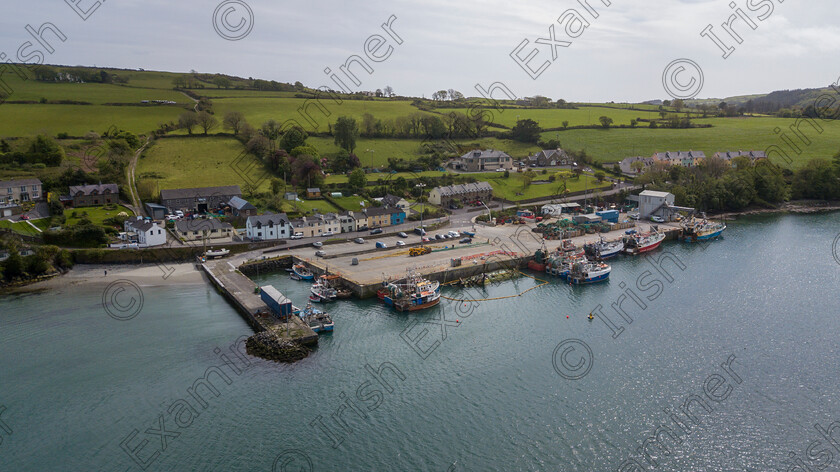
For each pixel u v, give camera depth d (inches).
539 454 2317.9
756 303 3996.1
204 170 7106.3
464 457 2294.5
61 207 5359.3
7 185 5511.8
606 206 7086.6
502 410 2623.0
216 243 5078.7
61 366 2940.5
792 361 3100.4
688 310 3873.0
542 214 6771.7
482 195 7322.8
